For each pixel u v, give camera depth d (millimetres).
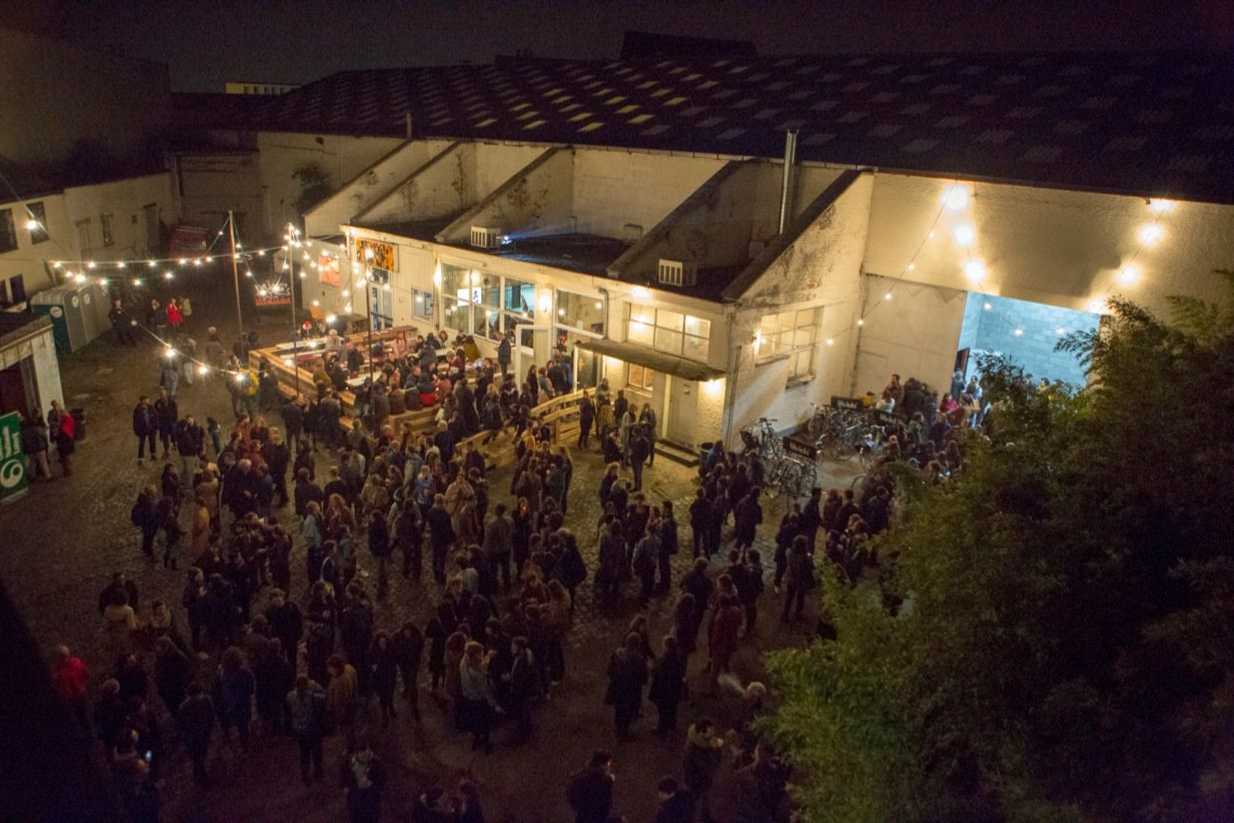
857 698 5828
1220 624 4145
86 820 1008
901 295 20828
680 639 11195
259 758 10320
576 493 17875
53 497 16844
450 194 29656
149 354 26344
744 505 14422
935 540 5859
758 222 22125
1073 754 4672
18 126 29422
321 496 14742
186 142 39969
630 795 9812
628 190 25156
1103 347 5707
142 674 9773
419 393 20094
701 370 18812
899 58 24766
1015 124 19656
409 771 10102
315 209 30094
